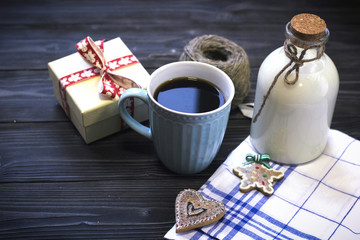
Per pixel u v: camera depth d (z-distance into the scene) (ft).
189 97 2.08
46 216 2.04
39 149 2.26
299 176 2.13
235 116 2.40
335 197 2.06
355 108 2.45
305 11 2.95
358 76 2.60
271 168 2.14
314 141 2.09
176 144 2.02
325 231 1.96
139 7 2.94
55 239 1.98
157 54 2.67
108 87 2.15
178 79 2.14
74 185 2.14
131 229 2.01
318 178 2.13
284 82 1.96
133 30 2.80
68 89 2.19
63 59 2.31
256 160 2.15
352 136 2.35
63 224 2.02
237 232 1.95
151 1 2.98
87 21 2.84
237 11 2.95
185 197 2.02
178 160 2.09
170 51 2.69
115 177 2.17
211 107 2.04
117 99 2.18
